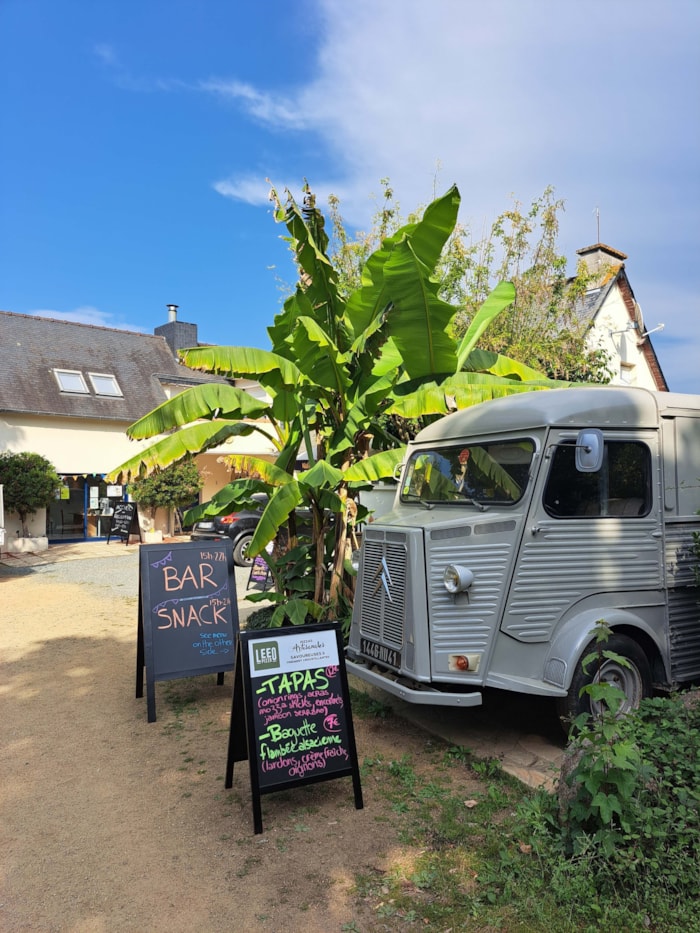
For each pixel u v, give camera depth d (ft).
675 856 9.55
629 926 8.89
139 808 13.10
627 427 15.87
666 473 16.43
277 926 9.61
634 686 15.34
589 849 10.00
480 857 11.03
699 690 14.58
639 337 63.36
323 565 22.35
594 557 15.24
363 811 12.84
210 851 11.56
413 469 18.47
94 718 17.87
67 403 60.29
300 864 11.11
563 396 15.81
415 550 14.64
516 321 41.86
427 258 20.54
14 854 11.54
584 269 44.34
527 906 9.46
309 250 20.56
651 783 10.59
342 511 20.66
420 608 14.47
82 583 40.11
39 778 14.40
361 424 21.02
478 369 25.30
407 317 19.86
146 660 17.78
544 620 14.65
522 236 42.96
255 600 21.61
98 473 61.52
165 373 70.59
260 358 19.60
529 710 17.71
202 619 18.65
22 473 52.90
